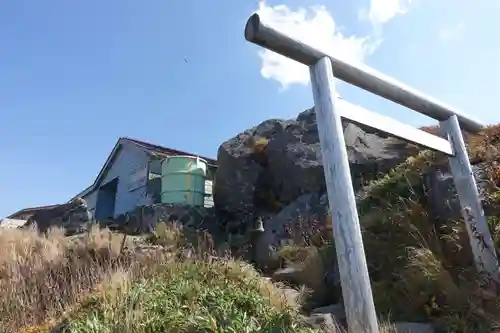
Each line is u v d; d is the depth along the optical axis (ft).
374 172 27.86
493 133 17.60
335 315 15.05
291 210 29.40
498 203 14.29
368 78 11.06
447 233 15.69
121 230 32.58
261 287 16.83
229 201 35.19
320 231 23.73
